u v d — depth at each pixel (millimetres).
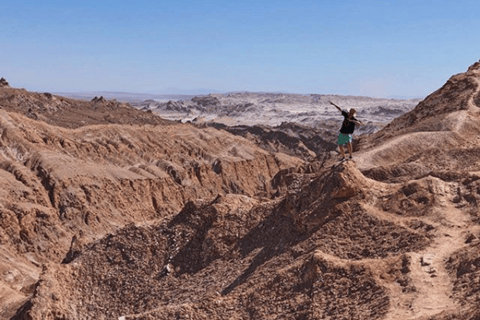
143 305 32125
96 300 33938
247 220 34219
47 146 94250
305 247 27391
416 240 25094
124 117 136875
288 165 128250
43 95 136000
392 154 50281
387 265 23484
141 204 91250
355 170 29250
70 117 124250
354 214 27828
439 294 21094
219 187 110688
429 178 28609
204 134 124312
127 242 36875
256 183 117938
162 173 100875
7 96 125250
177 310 25969
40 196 79062
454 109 56219
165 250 35500
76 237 40781
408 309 20484
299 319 23219
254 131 188000
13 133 90312
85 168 88625
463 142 50812
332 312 22578
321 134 179250
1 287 39656
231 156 120562
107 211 83875
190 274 33125
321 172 31953
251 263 30734
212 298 26203
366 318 21062
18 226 69938
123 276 34812
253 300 25344
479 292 19922
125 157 104125
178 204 98250
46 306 32562
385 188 29125
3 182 76562
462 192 27906
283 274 25688
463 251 22906
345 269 24047
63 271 35719
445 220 26062
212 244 33812
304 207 30062
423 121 56469
